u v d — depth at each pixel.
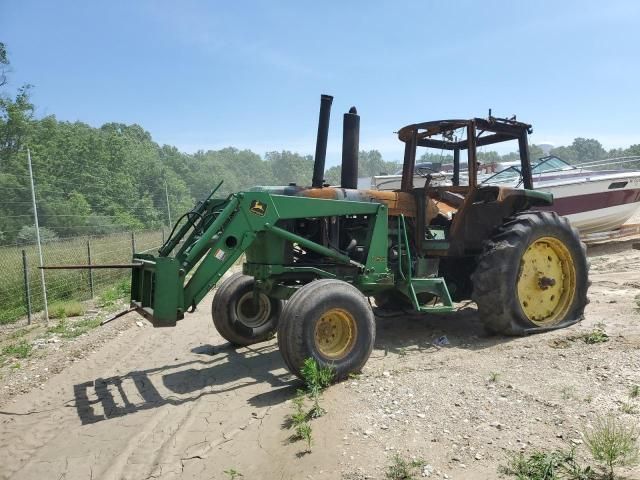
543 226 5.09
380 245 4.92
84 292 9.21
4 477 3.02
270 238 4.59
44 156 30.66
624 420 2.86
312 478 2.62
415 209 5.37
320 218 4.89
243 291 5.42
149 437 3.39
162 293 3.96
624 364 3.72
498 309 4.83
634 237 11.56
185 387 4.33
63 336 6.32
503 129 5.44
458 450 2.73
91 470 3.03
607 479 2.32
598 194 10.45
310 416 3.35
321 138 4.91
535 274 5.19
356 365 4.01
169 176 58.09
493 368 3.98
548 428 2.88
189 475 2.85
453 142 6.09
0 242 10.45
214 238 4.38
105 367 4.99
